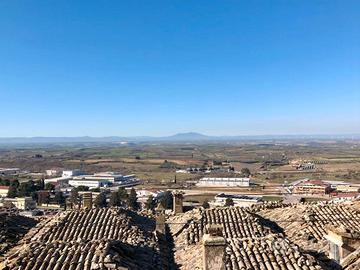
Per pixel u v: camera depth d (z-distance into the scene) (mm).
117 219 29812
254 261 20094
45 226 29438
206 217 31219
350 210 30797
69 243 22094
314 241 26266
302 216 30109
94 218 30016
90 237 27422
